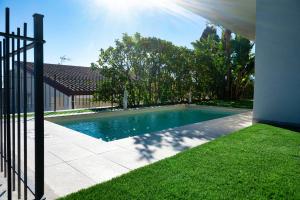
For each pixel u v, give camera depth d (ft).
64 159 14.07
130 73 44.70
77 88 51.65
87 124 33.86
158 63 48.21
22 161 13.32
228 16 34.35
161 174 11.37
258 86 25.41
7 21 7.29
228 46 62.75
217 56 62.59
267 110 24.95
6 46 7.50
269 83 24.67
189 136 20.20
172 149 16.24
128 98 44.50
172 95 51.80
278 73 24.07
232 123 26.99
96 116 34.94
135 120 39.83
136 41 44.55
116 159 14.12
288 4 23.20
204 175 11.23
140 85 46.19
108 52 41.93
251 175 11.25
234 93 67.46
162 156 14.71
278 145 16.37
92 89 53.11
